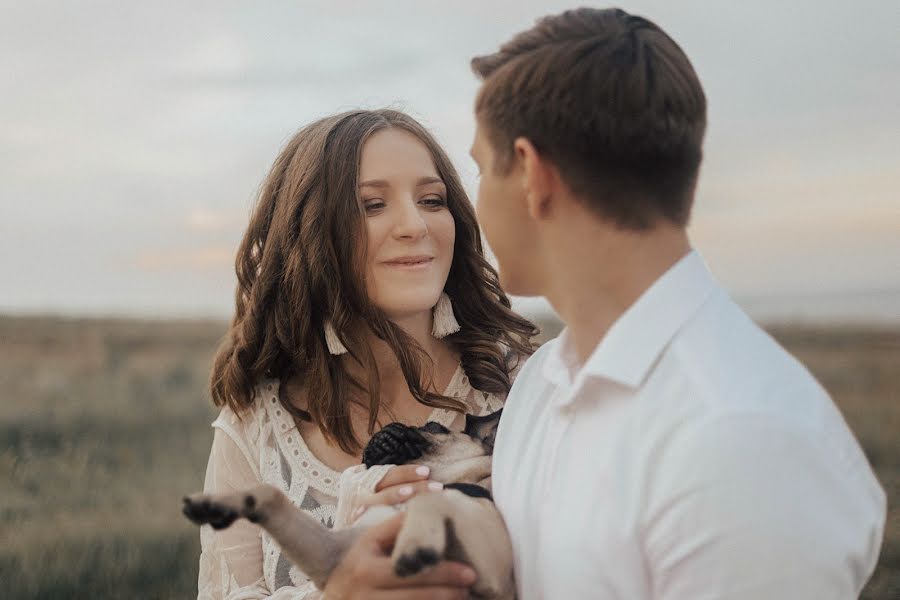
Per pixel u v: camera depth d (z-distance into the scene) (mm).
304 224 3166
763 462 1573
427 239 3143
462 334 3443
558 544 1830
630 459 1754
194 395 16312
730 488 1575
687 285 1833
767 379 1687
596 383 1853
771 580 1537
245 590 2982
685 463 1631
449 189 3344
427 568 1874
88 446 11969
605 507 1759
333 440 3174
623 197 1813
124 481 10250
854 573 1599
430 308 3350
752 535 1550
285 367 3334
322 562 2225
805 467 1577
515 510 2084
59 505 9031
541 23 1958
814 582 1534
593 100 1785
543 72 1843
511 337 3570
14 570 7156
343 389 3193
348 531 2320
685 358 1755
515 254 1985
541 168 1861
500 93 1913
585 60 1807
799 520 1549
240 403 3287
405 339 3170
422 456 2809
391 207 3129
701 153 1874
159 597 6773
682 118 1801
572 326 1966
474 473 2719
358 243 3098
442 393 3328
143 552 7570
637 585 1721
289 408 3248
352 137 3156
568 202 1855
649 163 1797
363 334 3203
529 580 1985
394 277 3115
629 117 1771
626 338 1816
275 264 3295
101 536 7867
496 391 3373
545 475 1987
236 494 2150
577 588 1777
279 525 2191
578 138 1803
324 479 3111
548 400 2184
